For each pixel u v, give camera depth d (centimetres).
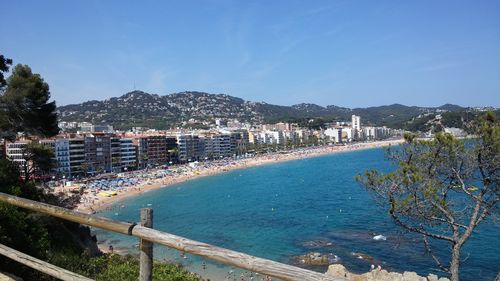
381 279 2725
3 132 3425
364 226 4784
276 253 3931
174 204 7981
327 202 7062
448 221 1255
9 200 657
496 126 1127
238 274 3312
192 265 3522
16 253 624
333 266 2956
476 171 1212
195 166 17050
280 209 6575
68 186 10412
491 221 1262
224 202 7875
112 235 4812
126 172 15350
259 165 18288
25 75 3459
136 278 1315
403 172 1244
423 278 2641
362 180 1334
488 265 3105
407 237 3903
